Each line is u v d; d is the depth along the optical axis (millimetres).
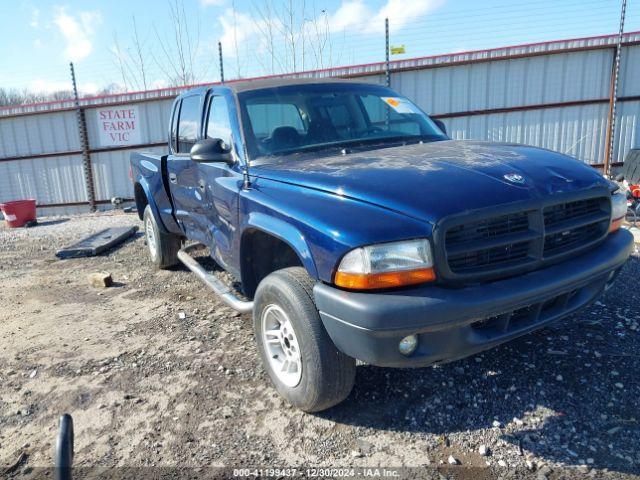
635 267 5102
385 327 2334
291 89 4086
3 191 14859
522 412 2879
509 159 3002
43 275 6570
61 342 4289
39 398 3387
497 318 2594
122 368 3730
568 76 11664
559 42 11406
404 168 2883
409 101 4574
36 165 14547
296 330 2771
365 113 4145
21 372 3771
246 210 3307
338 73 12383
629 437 2613
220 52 10906
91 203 14352
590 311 4078
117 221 11328
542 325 2748
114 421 3066
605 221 3033
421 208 2459
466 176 2713
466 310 2387
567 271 2715
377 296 2389
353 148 3717
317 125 3900
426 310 2338
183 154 4918
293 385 2955
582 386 3070
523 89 11883
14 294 5812
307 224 2654
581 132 11922
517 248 2637
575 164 3133
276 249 3623
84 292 5680
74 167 14414
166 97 13344
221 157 3660
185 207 4906
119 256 7340
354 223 2477
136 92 13508
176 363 3746
